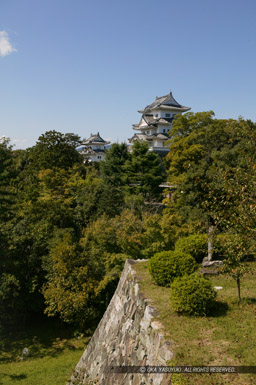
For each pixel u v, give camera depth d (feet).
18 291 74.02
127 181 142.82
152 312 32.09
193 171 85.81
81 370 44.55
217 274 43.19
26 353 64.64
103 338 42.96
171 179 117.50
